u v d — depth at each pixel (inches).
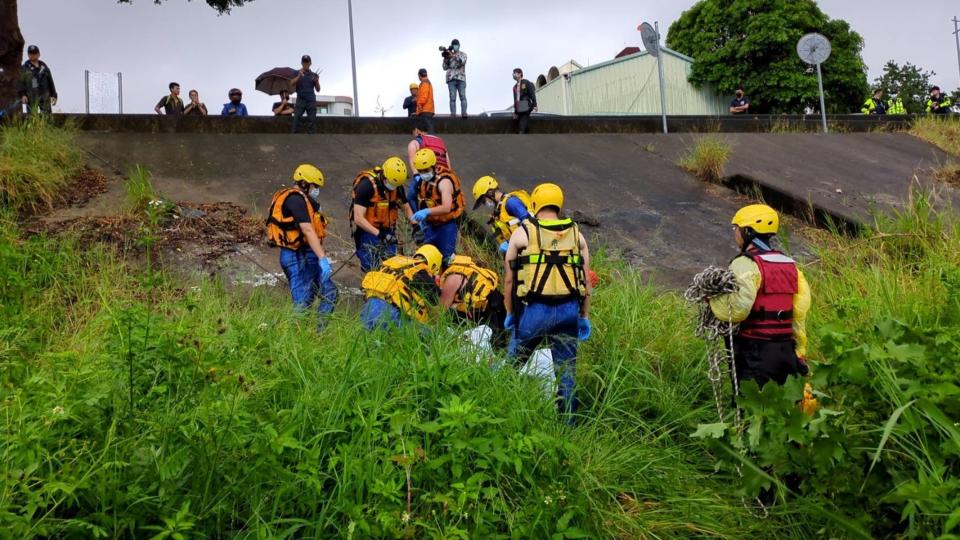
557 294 191.8
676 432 191.5
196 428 132.1
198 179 382.3
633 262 337.7
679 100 1196.5
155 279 150.1
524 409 159.3
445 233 287.9
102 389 134.0
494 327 213.9
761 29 1198.3
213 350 154.8
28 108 449.7
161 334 141.2
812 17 1243.2
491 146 486.6
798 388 140.6
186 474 130.1
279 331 199.2
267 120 518.3
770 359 171.3
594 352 217.0
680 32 1294.3
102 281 259.3
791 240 369.7
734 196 433.4
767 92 1227.9
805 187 450.3
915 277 271.6
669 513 152.1
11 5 469.7
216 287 260.4
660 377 206.4
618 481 159.8
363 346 178.4
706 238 373.1
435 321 204.7
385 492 131.6
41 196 331.6
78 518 120.9
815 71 1237.7
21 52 475.2
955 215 362.3
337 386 158.1
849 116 679.1
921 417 131.0
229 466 132.9
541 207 199.9
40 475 123.4
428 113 556.7
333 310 230.5
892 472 127.7
